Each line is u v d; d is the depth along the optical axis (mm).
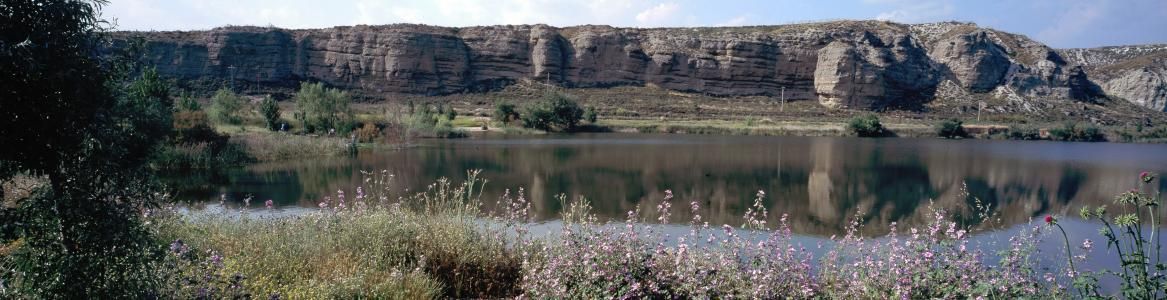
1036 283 6473
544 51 127062
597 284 6395
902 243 14352
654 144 57375
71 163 4398
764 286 6332
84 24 4375
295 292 6180
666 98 120312
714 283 6449
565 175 31531
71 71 4117
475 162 37125
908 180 32250
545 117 79500
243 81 110312
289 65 117625
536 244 8648
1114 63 158375
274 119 53125
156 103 5059
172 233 7734
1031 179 33594
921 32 146875
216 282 5809
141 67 4957
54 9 4125
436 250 8188
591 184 28156
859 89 117188
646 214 20000
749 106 116188
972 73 125312
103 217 4492
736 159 42688
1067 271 7254
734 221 18875
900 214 21094
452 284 7801
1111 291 8969
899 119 102000
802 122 94688
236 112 59062
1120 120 108312
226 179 26812
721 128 82188
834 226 18406
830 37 129625
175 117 33000
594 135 73188
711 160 41656
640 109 106938
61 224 4391
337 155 39594
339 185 25219
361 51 120625
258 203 20578
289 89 111938
